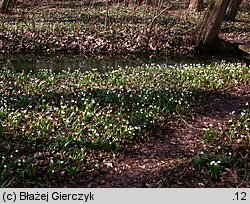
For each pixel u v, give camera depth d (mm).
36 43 21406
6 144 8812
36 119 10180
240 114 11391
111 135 9531
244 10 39781
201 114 11523
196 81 13867
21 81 13398
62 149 8734
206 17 21859
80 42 21750
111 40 22062
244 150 8812
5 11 30047
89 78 14117
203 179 7691
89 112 10484
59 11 31781
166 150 9398
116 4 39062
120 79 13828
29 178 7711
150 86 13305
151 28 22766
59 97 11992
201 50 22000
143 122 10430
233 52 22234
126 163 8703
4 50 20719
